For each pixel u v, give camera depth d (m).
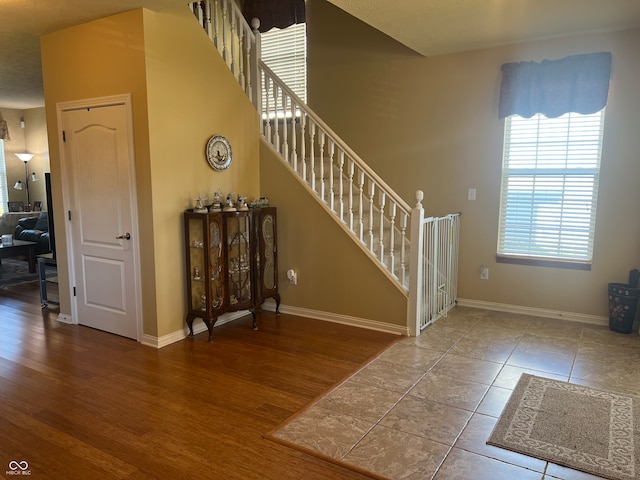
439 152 4.86
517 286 4.64
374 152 5.20
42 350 3.77
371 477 2.15
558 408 2.74
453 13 3.53
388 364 3.42
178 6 3.49
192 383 3.16
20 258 8.00
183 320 4.05
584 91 4.10
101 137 3.93
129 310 4.01
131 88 3.66
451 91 4.73
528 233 4.58
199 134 4.05
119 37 3.65
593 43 4.06
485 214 4.71
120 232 3.94
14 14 3.60
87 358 3.60
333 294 4.43
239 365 3.45
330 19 5.32
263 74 4.86
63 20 3.76
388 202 5.02
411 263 3.95
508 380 3.13
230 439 2.47
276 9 5.44
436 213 4.95
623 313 4.00
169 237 3.86
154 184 3.69
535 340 3.89
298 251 4.59
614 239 4.18
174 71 3.78
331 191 4.38
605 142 4.12
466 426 2.57
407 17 3.62
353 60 5.22
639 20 3.72
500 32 4.03
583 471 2.17
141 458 2.31
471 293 4.88
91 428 2.60
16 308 5.04
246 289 4.22
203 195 4.14
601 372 3.25
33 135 8.87
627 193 4.09
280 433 2.52
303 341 3.94
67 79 4.07
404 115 5.00
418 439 2.45
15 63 5.21
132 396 2.97
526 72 4.30
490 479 2.12
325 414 2.72
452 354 3.60
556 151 4.37
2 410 2.80
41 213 8.12
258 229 4.30
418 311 4.00
